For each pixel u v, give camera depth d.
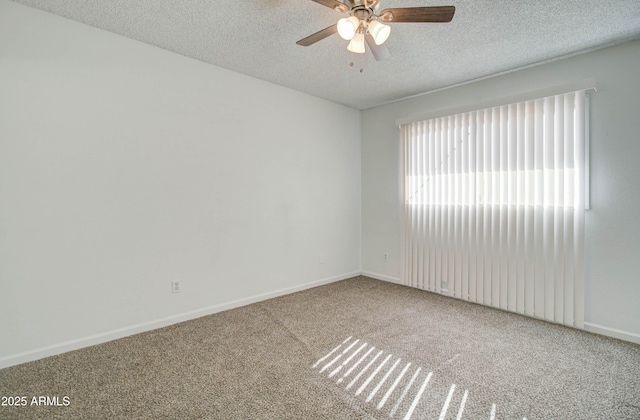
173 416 1.62
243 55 2.81
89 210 2.36
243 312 3.09
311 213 3.93
